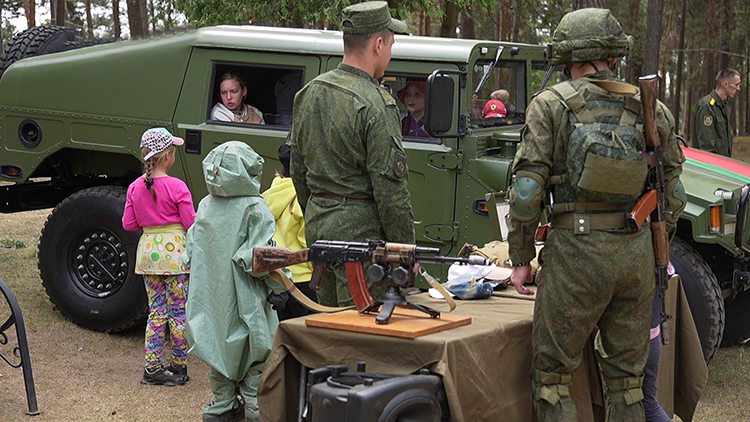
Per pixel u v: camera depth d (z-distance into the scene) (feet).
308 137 11.19
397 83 15.78
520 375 9.82
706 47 111.96
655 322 10.23
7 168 19.04
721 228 15.56
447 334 8.98
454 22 43.68
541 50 18.13
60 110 18.51
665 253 9.45
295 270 15.76
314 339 9.45
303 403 9.52
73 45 20.42
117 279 18.34
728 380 16.72
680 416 12.21
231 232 12.48
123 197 18.37
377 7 10.93
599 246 8.86
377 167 10.69
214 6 31.32
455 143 15.33
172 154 15.55
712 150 25.84
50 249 18.86
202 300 12.60
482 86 16.15
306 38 16.70
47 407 14.07
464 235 15.43
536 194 9.00
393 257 9.33
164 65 17.62
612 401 9.65
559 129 9.01
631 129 8.95
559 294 9.07
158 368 15.60
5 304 20.42
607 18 9.18
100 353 17.49
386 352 8.99
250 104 17.75
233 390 13.10
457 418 8.39
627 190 8.77
